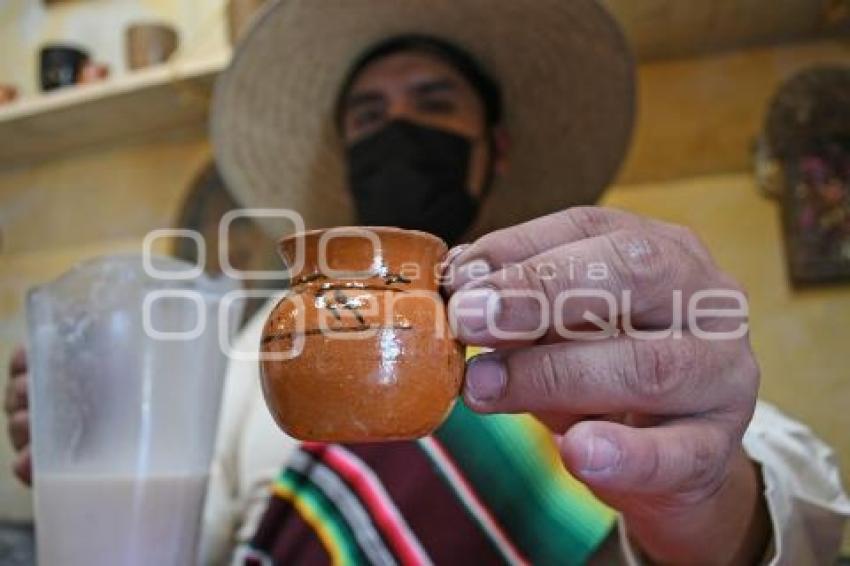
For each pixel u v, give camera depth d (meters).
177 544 0.55
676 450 0.36
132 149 1.70
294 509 0.77
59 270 1.74
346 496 0.74
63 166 1.77
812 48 1.22
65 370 0.55
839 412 1.13
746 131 1.24
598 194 1.12
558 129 1.10
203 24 1.63
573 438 0.36
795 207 1.17
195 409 0.57
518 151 1.12
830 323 1.15
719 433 0.38
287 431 0.37
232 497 0.96
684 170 1.26
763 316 1.18
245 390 1.03
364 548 0.71
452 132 0.97
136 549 0.53
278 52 1.07
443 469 0.72
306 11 1.01
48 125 1.59
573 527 0.67
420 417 0.36
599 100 1.05
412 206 0.94
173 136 1.66
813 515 0.56
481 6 0.99
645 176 1.28
